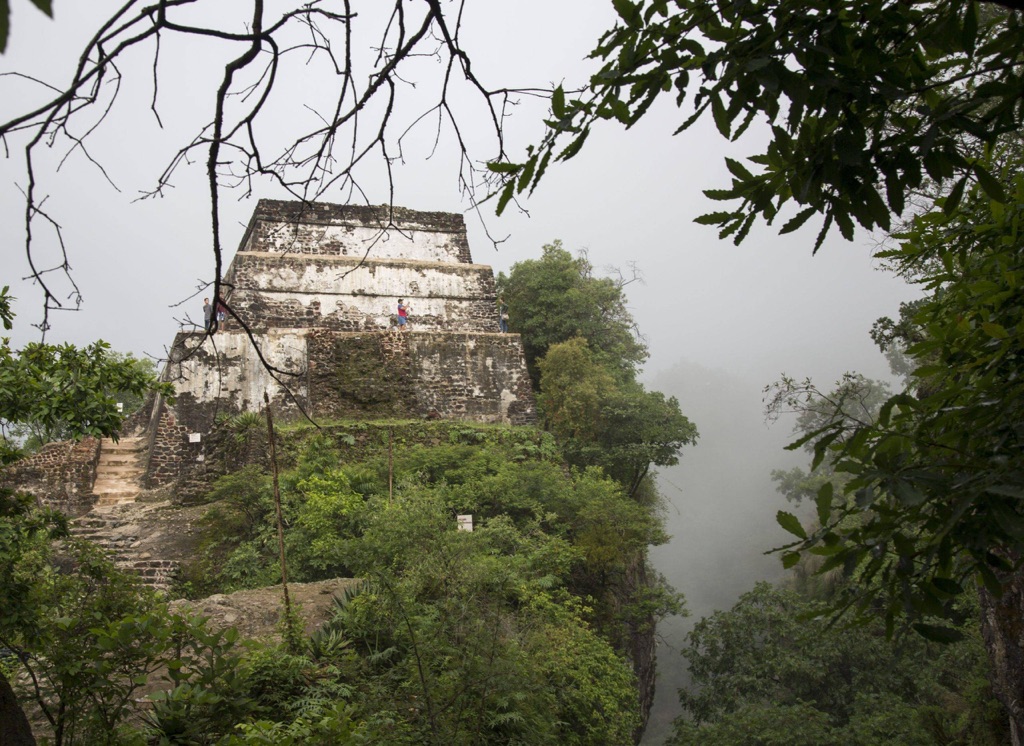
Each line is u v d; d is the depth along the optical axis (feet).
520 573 55.26
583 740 45.24
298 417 83.10
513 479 69.10
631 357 115.44
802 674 69.51
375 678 33.42
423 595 39.58
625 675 51.65
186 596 57.77
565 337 106.63
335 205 100.83
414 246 103.30
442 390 89.86
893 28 10.75
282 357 84.89
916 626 10.67
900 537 10.87
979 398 12.14
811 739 58.34
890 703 62.03
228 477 65.77
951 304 15.23
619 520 68.44
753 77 10.66
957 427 12.14
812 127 11.44
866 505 10.43
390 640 38.58
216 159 10.53
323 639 37.78
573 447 87.71
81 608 27.55
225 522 63.87
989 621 42.14
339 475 65.57
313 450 70.18
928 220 16.63
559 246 111.96
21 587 25.75
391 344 88.17
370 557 42.45
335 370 85.35
